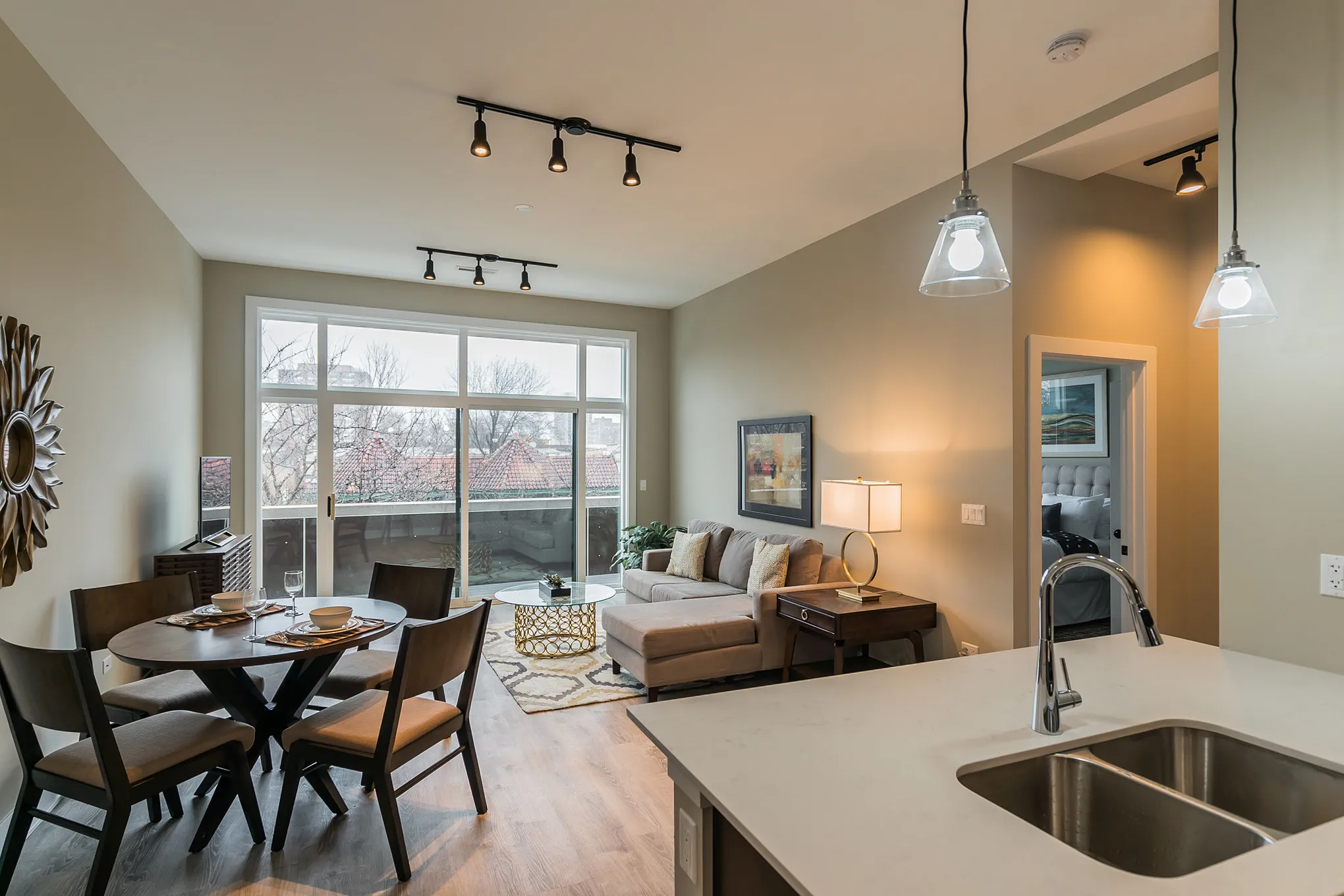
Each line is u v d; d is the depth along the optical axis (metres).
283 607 2.98
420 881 2.17
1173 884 0.90
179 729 2.24
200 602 3.21
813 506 4.75
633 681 4.10
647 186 3.75
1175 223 3.74
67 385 2.81
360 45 2.45
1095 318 3.47
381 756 2.17
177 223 4.37
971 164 3.46
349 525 5.77
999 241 3.33
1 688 2.02
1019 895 0.88
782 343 5.13
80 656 1.86
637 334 6.83
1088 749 1.37
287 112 2.94
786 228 4.46
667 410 6.93
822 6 2.22
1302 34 1.89
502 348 6.36
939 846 0.98
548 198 3.94
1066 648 2.04
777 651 3.99
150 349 3.87
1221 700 1.59
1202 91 2.60
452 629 2.41
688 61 2.55
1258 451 2.00
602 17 2.28
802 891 0.89
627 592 5.50
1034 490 3.30
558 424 6.59
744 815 1.06
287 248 4.94
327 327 5.70
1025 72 2.60
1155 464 3.59
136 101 2.84
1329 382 1.84
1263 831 1.07
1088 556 1.35
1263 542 1.98
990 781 1.28
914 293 3.88
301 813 2.60
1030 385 3.28
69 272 2.82
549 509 6.54
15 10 2.23
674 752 1.30
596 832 2.47
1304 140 1.88
